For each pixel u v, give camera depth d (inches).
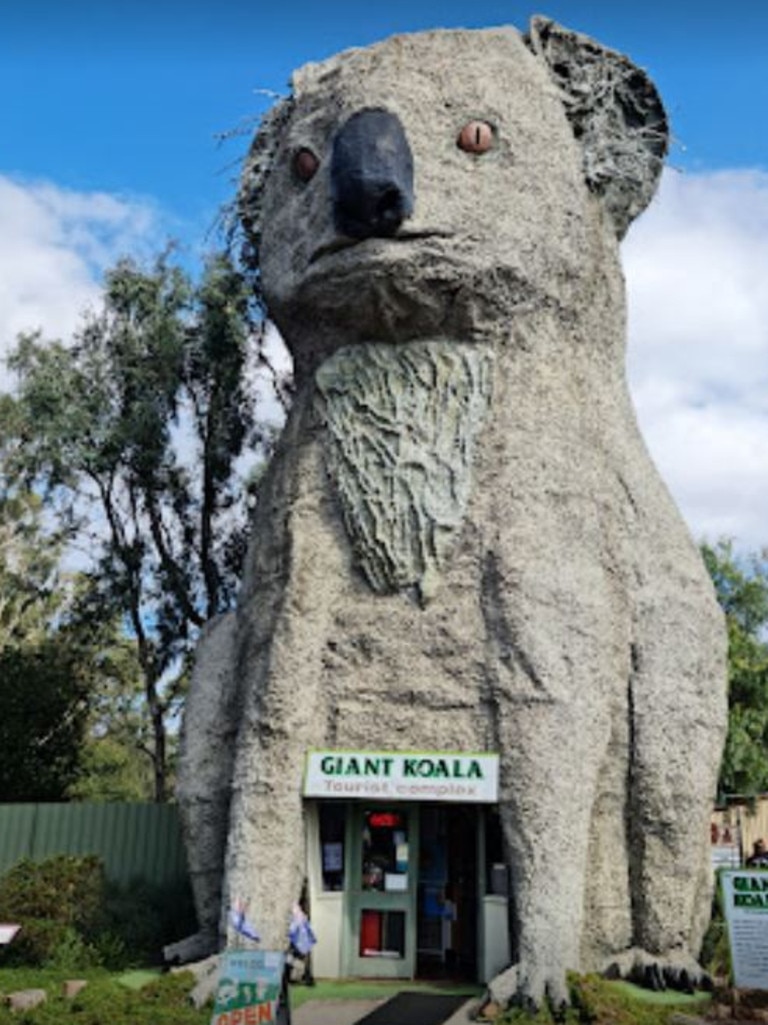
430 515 396.2
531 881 358.0
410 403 410.0
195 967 368.5
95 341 887.1
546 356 419.5
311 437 422.9
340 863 418.3
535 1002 333.7
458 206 402.6
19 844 618.2
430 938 424.8
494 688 380.2
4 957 445.4
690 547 435.8
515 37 443.8
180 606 882.1
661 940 386.0
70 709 816.9
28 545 1124.5
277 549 419.5
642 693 401.4
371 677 391.5
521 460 399.9
